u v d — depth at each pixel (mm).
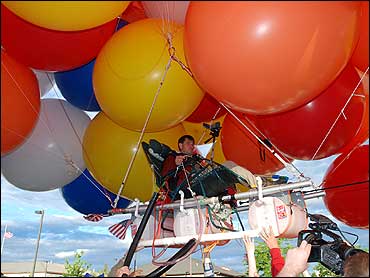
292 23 1913
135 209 2854
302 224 2436
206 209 2598
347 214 2887
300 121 2736
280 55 1964
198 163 2758
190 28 2105
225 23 1968
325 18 1937
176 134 3430
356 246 2482
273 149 2992
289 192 2465
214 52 2027
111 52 2689
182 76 2705
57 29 2240
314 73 2074
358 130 3002
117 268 2586
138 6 3082
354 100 2801
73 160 3420
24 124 2615
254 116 3039
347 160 2973
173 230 2826
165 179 2785
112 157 3223
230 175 2633
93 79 2795
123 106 2717
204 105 3508
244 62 2002
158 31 2715
